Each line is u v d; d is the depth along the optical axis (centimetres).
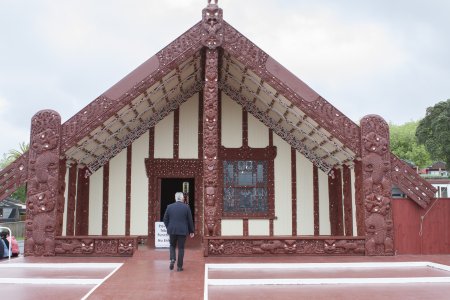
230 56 1071
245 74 1149
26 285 686
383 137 1002
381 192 984
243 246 947
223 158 1353
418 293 629
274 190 1349
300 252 958
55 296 600
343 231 1280
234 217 1332
